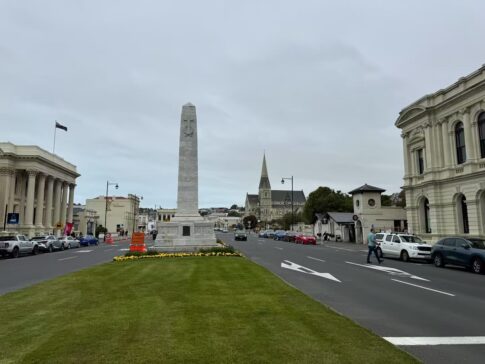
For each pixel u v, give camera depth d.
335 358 5.86
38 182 74.94
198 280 13.94
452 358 6.43
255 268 17.94
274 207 198.88
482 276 18.53
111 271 17.02
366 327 8.37
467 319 9.20
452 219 33.94
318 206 75.31
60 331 7.25
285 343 6.53
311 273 17.91
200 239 29.62
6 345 6.44
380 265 22.70
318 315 8.54
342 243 54.19
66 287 12.62
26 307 9.50
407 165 40.69
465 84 32.09
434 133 36.38
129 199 118.25
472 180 31.44
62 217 84.25
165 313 8.66
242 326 7.57
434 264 23.50
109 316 8.40
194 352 6.05
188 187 30.72
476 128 31.39
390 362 5.73
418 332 8.01
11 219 46.09
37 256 33.53
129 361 5.68
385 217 52.12
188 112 31.30
